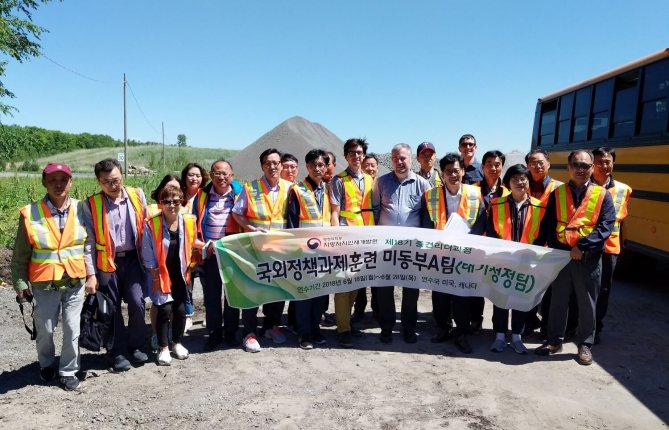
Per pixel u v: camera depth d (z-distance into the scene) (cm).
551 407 416
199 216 553
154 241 478
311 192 554
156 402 414
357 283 546
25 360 499
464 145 657
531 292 524
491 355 531
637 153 756
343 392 437
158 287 486
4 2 2003
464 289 538
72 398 421
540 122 1171
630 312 694
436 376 474
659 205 700
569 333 587
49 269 420
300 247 537
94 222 454
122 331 479
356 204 568
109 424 380
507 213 544
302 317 543
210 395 427
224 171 545
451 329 584
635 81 767
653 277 912
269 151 544
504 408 413
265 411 401
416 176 566
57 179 415
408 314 562
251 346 531
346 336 550
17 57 2047
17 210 1282
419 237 540
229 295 525
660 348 556
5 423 379
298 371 481
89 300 453
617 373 486
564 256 512
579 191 511
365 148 576
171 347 522
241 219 540
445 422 389
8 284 753
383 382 459
